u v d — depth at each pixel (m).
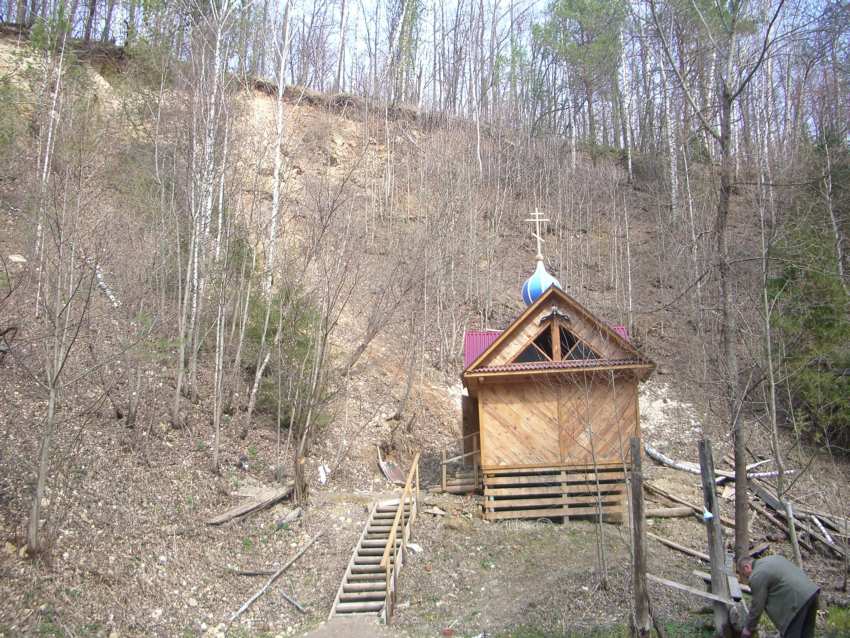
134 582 11.08
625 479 14.30
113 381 15.93
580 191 37.00
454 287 28.08
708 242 21.69
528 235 34.66
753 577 8.34
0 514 10.83
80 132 15.46
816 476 19.80
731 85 12.68
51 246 15.31
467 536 15.14
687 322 26.31
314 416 17.53
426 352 26.23
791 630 7.99
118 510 12.62
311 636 11.07
